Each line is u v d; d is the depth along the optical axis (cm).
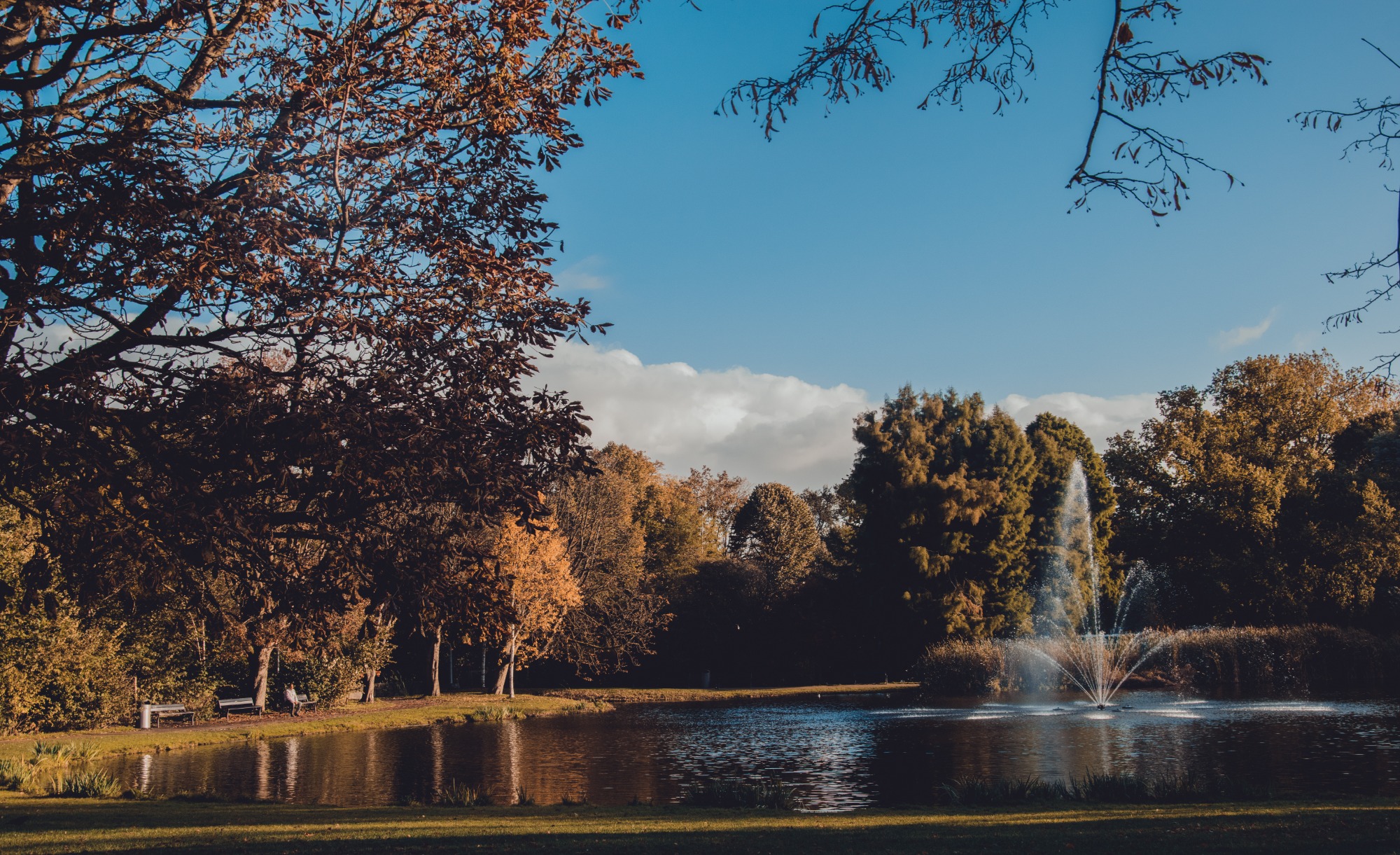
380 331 877
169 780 1761
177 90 926
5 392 755
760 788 1431
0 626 2184
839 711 3158
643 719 3081
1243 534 4828
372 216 950
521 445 925
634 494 5909
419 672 4878
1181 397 5216
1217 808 1149
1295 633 3666
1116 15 613
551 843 915
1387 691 3166
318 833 1001
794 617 5456
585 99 1027
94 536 783
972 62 699
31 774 1559
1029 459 4884
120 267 819
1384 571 4388
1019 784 1351
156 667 2683
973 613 4556
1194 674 3591
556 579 3803
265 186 866
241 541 842
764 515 6059
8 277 808
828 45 683
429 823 1098
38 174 805
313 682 3206
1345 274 690
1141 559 5272
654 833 1002
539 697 3934
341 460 804
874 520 4956
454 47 980
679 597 5494
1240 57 614
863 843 911
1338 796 1273
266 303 871
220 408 808
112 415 796
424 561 917
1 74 841
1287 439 4928
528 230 1015
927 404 4953
